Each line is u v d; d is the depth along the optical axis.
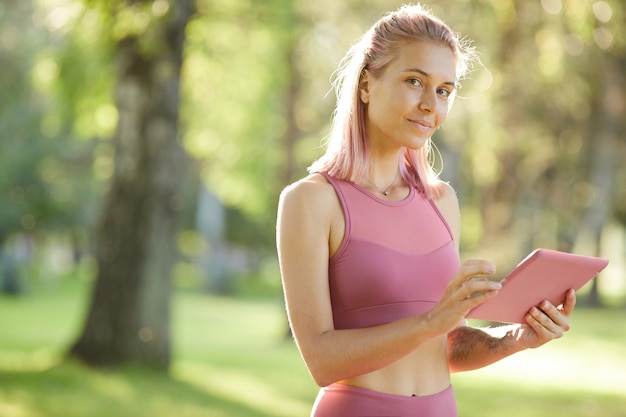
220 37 15.64
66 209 34.12
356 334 2.76
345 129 3.06
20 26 25.05
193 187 40.22
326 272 2.93
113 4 9.78
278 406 12.16
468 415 12.15
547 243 29.62
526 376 17.03
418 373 2.98
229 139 22.23
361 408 2.89
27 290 35.28
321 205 2.94
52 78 13.77
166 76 12.67
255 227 43.09
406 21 2.99
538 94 13.23
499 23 11.63
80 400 11.04
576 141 16.20
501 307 2.87
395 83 2.96
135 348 12.88
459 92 12.62
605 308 35.94
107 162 18.45
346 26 17.05
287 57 18.58
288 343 22.12
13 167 31.53
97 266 13.03
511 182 18.80
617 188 27.20
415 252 3.02
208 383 13.27
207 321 27.77
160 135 12.76
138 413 10.66
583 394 14.56
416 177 3.20
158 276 12.97
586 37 10.91
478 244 18.94
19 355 14.83
